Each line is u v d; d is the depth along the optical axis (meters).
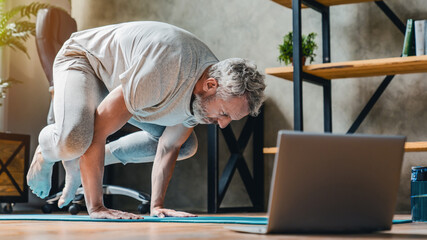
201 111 1.77
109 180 3.97
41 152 2.11
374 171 1.08
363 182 1.07
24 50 3.79
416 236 1.08
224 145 3.76
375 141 1.07
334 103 3.45
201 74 1.77
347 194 1.07
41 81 4.14
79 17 4.36
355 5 3.44
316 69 2.96
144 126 2.24
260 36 3.72
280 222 1.06
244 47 3.77
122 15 4.21
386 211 1.12
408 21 2.98
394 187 1.11
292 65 3.14
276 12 3.68
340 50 3.46
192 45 1.80
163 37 1.77
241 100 1.71
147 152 2.36
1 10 3.77
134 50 1.81
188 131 2.13
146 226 1.51
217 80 1.72
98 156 1.84
